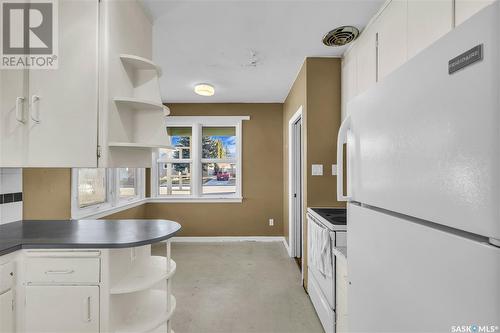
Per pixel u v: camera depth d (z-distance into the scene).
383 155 0.80
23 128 1.40
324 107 2.58
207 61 2.69
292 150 3.62
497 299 0.45
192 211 4.36
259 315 2.23
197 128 4.39
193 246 4.09
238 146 4.39
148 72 1.68
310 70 2.58
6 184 1.84
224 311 2.29
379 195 0.82
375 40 1.89
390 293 0.75
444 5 1.20
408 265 0.67
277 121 4.38
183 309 2.32
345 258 1.55
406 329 0.68
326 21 1.97
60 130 1.40
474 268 0.49
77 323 1.35
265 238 4.37
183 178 4.52
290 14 1.88
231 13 1.87
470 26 0.49
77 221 1.90
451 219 0.54
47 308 1.36
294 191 3.61
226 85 3.46
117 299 1.42
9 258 1.32
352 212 1.03
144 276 1.51
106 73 1.40
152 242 1.45
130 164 1.64
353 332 1.02
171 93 3.85
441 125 0.56
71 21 1.40
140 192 4.18
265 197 4.39
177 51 2.46
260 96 4.00
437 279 0.57
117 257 1.43
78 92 1.40
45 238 1.45
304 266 2.72
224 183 4.55
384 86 0.79
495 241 0.46
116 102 1.49
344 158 2.57
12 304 1.33
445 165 0.55
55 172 2.36
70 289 1.36
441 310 0.56
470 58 0.49
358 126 0.98
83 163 1.39
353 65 2.29
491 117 0.45
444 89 0.55
